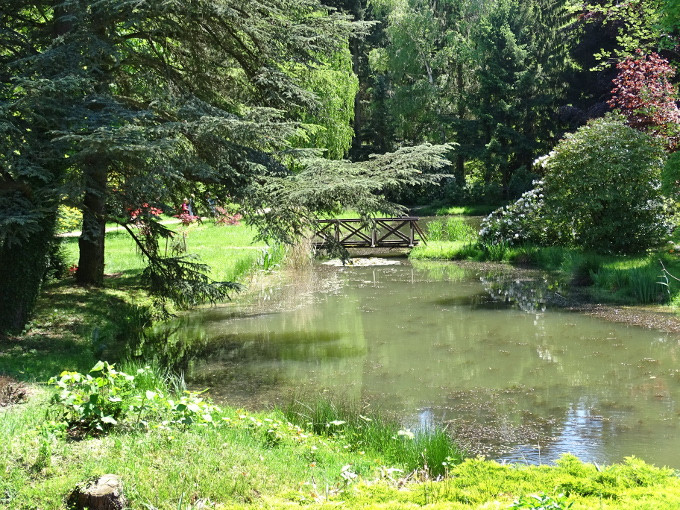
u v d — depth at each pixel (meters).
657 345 9.70
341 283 16.20
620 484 4.04
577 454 5.89
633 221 16.19
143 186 9.07
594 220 16.88
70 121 8.93
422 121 43.38
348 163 10.47
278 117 10.98
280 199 9.94
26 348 8.95
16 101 8.40
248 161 10.32
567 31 36.44
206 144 10.30
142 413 5.25
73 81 8.61
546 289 14.55
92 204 11.68
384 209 10.10
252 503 4.08
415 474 5.11
